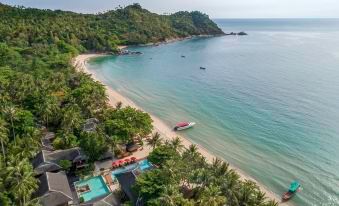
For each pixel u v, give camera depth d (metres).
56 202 55.66
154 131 95.44
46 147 75.31
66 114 83.12
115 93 138.25
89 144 71.00
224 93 140.12
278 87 148.75
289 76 171.88
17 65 154.62
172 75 179.88
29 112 84.19
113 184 65.81
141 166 71.25
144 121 83.81
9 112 76.25
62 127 82.06
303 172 75.00
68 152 71.00
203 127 100.94
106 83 157.62
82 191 63.38
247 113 113.38
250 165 77.81
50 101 90.75
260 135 94.69
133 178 61.94
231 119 107.69
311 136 93.50
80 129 83.12
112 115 88.25
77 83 125.88
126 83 158.75
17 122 78.44
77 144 76.00
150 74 182.00
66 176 63.91
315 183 70.81
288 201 64.69
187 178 57.81
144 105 122.62
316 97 130.88
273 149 86.00
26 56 178.00
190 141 90.38
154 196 52.84
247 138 92.81
